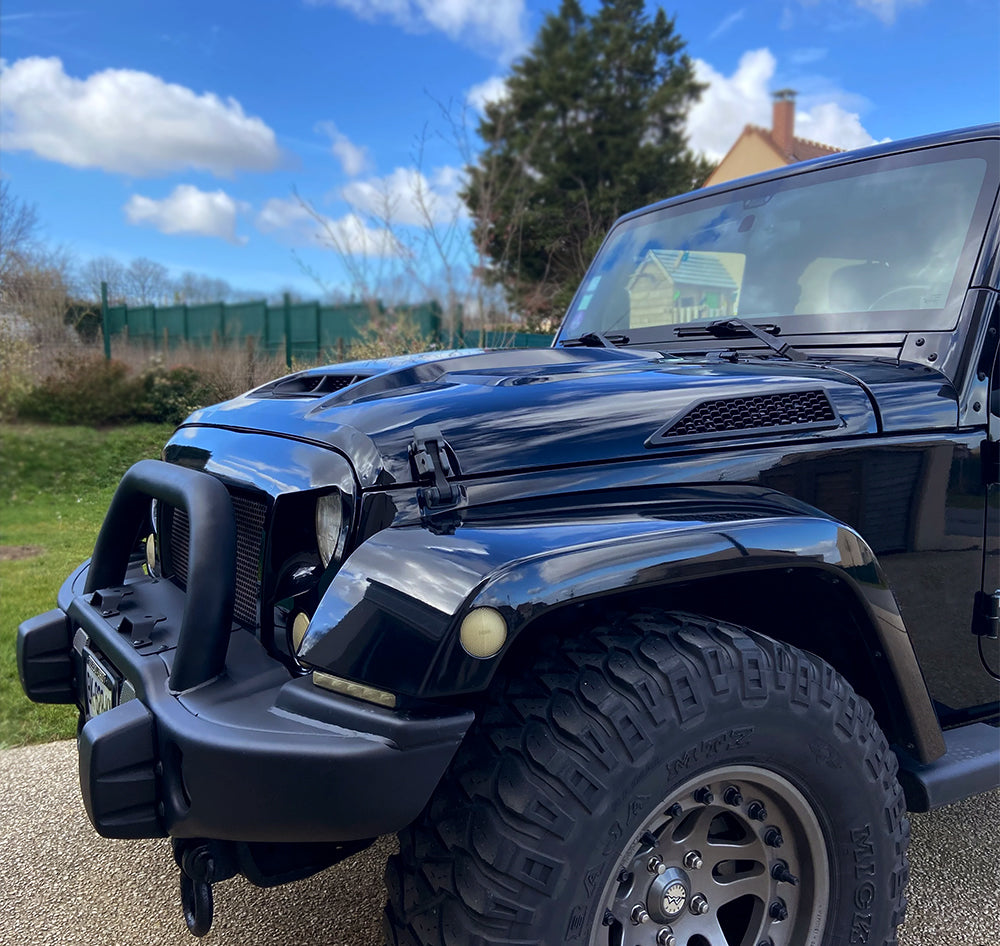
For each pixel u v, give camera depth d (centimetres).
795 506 168
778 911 161
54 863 246
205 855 147
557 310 1183
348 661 134
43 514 758
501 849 129
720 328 242
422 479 151
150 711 146
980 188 211
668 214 295
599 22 1986
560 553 137
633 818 136
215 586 152
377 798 128
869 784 160
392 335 930
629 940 149
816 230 242
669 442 167
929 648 195
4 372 1045
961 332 200
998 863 241
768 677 147
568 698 139
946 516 194
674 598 169
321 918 218
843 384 187
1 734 332
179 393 1062
